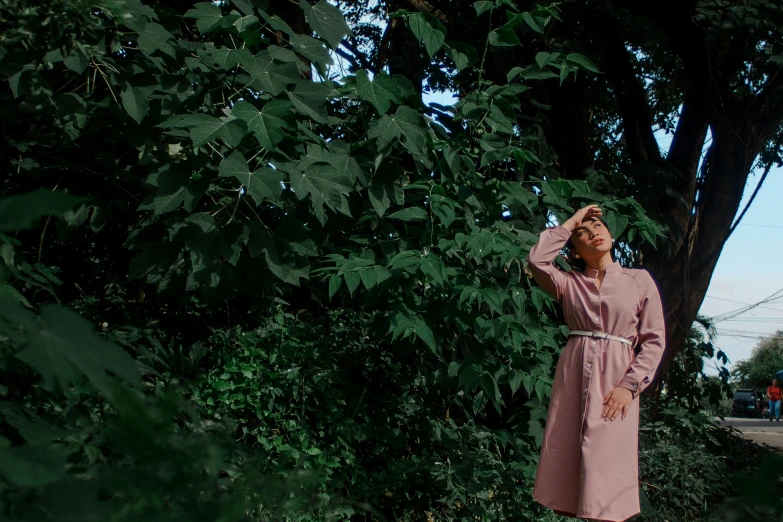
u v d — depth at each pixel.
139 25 3.18
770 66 7.54
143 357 3.49
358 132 4.75
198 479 0.30
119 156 4.04
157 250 3.85
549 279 3.74
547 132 7.26
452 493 4.29
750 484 0.29
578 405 3.60
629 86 7.79
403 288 4.15
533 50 6.71
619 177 6.46
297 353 4.60
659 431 6.82
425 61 6.80
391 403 4.75
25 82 2.98
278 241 3.70
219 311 4.80
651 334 3.59
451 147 4.22
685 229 7.71
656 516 5.14
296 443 4.32
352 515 4.17
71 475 0.25
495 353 4.65
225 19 3.45
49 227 3.91
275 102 3.37
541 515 4.43
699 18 6.58
